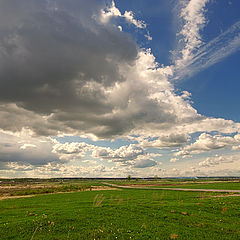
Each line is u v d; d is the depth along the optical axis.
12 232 18.56
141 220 22.05
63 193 70.38
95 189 91.31
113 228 19.23
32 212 28.30
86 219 22.14
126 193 61.25
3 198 58.03
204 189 66.56
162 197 43.62
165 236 17.39
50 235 17.67
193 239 16.86
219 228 19.81
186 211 26.34
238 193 47.72
